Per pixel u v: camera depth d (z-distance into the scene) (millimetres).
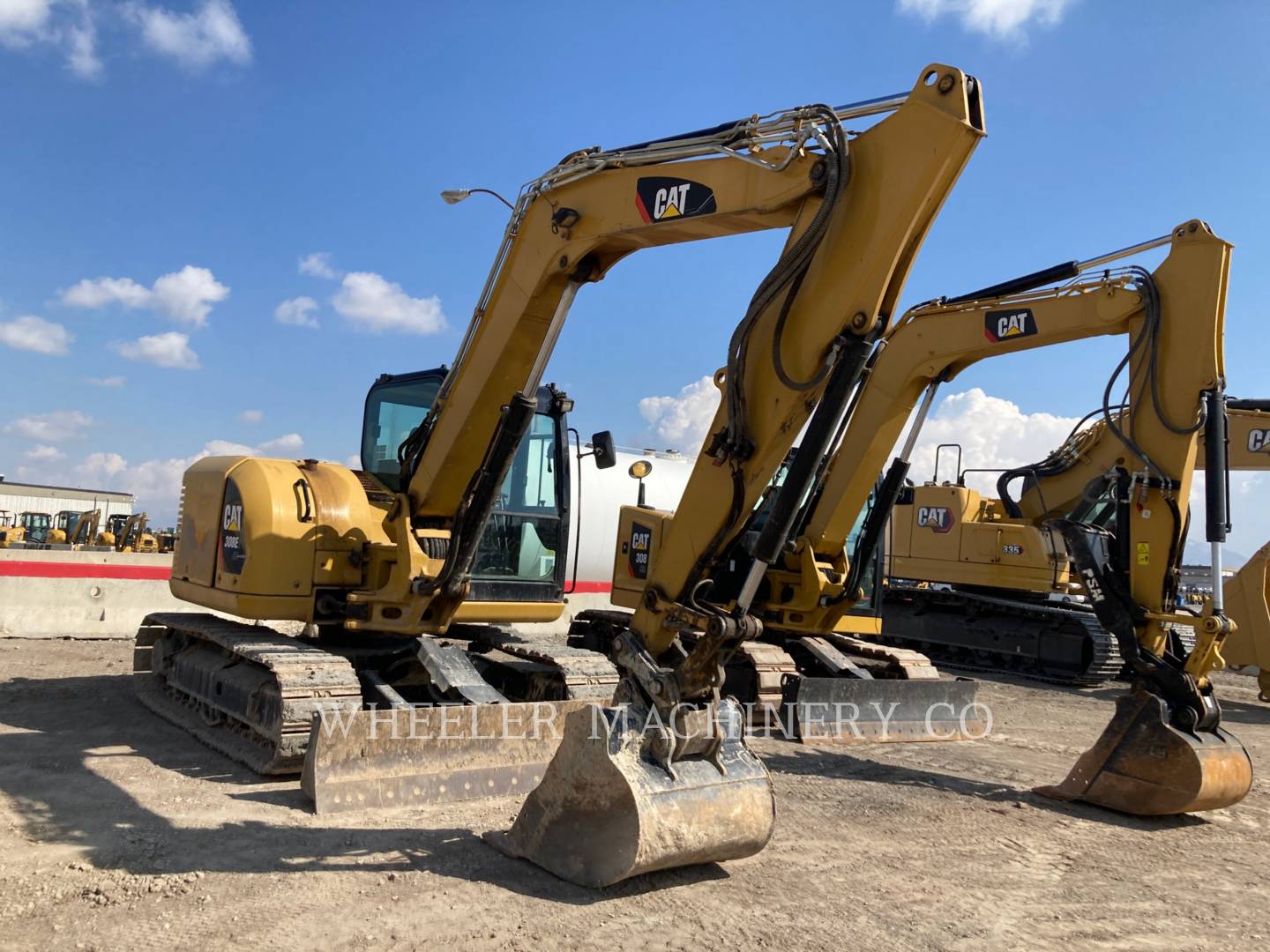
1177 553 7715
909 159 4340
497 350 6629
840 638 11180
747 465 4754
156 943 3963
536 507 8141
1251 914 5199
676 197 5371
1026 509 16500
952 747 9656
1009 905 5098
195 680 8109
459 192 6523
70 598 13703
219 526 7965
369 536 7887
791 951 4254
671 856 4746
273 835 5395
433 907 4484
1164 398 8008
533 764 6684
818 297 4562
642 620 5039
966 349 9820
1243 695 16344
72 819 5535
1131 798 7273
